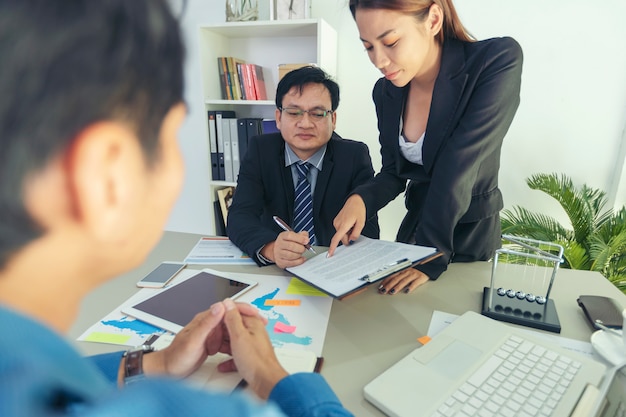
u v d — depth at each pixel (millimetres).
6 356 144
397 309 766
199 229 2816
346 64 2398
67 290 193
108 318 728
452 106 961
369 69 2375
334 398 369
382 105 1224
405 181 1281
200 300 793
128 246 198
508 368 560
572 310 765
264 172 1449
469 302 795
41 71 150
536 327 702
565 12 2062
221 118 2258
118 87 164
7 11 146
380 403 501
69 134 158
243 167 1460
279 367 468
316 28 2139
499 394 510
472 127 887
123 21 163
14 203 160
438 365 568
